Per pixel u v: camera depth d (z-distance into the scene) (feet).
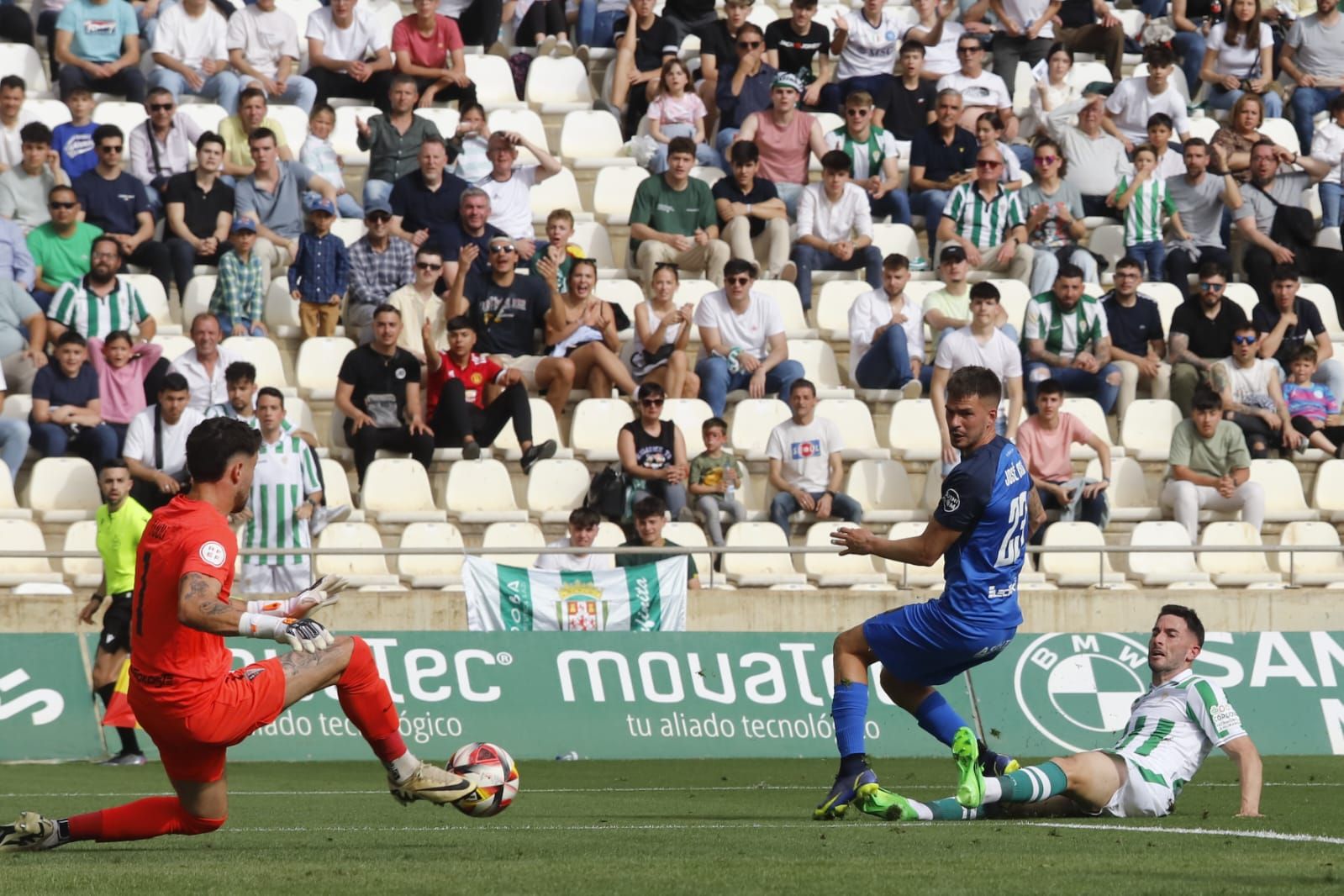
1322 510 196.54
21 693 146.00
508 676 150.82
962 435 84.38
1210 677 157.89
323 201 193.88
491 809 72.49
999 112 231.09
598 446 187.93
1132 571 186.29
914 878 60.13
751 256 207.51
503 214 207.31
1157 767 88.89
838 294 209.26
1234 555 189.16
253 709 67.87
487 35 237.66
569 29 247.50
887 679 89.30
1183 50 252.62
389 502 177.58
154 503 166.91
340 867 64.59
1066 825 84.53
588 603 159.84
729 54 231.09
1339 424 205.36
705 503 176.55
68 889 57.47
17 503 174.50
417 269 189.06
